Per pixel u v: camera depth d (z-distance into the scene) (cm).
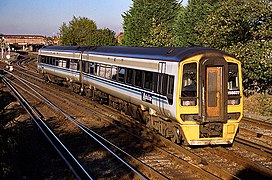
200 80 1190
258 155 1219
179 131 1261
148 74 1480
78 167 1074
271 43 1942
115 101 1998
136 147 1324
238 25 2088
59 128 1627
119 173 1047
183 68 1204
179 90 1202
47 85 3319
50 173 1058
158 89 1363
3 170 953
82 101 2398
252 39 2117
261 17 2062
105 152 1224
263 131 1588
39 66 3644
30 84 3372
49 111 2073
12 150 1091
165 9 3550
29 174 1048
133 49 1761
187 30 3053
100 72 2139
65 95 2652
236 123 1257
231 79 1248
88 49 2444
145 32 3488
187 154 1202
